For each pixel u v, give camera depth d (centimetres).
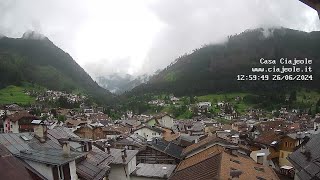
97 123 10756
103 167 3209
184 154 4888
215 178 2367
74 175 2475
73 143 3219
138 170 4359
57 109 17288
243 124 11769
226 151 3388
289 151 5703
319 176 2758
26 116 10131
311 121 12069
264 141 6312
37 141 2906
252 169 3033
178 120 16750
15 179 1714
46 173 2306
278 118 15662
